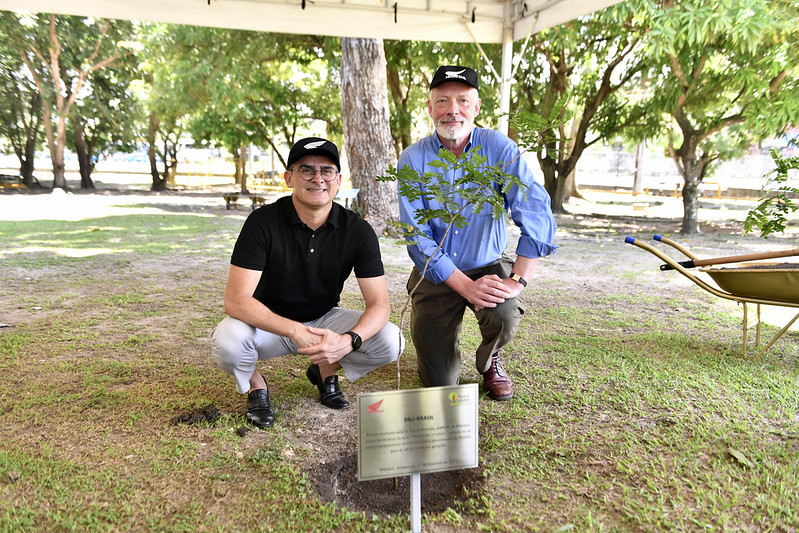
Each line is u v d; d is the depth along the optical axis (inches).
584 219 591.5
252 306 105.6
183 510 84.0
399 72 617.3
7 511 82.0
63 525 79.6
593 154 1501.0
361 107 391.5
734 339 167.6
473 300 115.0
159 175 1094.4
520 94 579.2
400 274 273.0
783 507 83.8
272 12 262.4
